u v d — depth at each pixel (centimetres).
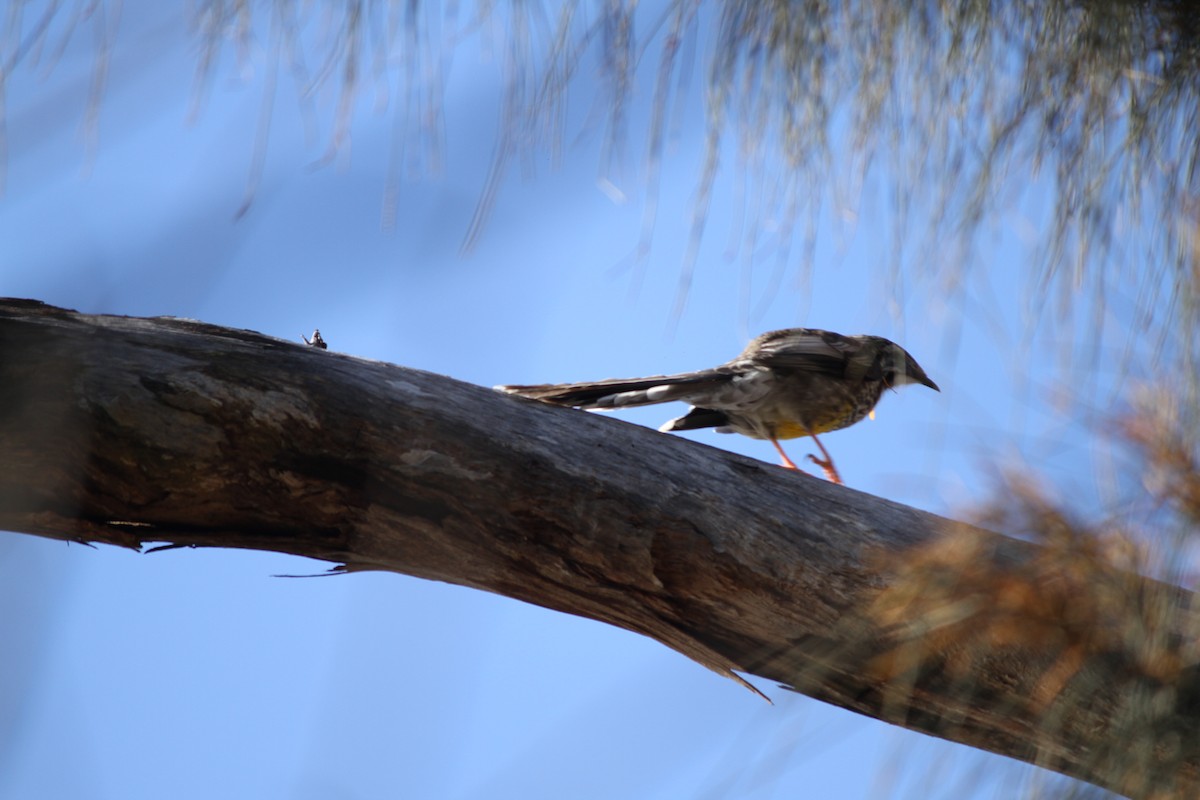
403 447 657
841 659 630
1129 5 495
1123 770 389
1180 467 387
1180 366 398
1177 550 391
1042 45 505
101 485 639
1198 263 413
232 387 640
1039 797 385
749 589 666
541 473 668
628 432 700
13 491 630
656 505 673
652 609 688
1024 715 497
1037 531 412
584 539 670
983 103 514
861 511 688
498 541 675
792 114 538
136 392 627
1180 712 391
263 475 650
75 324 638
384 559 695
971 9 514
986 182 497
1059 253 484
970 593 467
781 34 529
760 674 692
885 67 525
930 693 547
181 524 668
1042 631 444
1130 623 402
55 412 616
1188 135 492
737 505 679
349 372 666
